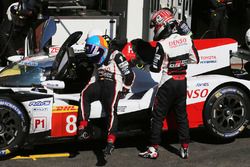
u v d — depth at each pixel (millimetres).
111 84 8938
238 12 19047
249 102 10047
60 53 9414
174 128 9812
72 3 14555
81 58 9898
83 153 9672
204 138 10547
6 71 9773
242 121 10047
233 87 9875
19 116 8977
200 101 9766
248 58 10398
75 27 14453
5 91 9125
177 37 9086
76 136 9328
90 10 16031
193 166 9070
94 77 9125
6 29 13977
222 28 16531
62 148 9945
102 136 9406
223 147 10039
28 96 9031
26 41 12555
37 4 13773
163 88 9125
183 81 9156
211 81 9781
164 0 15594
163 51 8992
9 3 16500
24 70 9656
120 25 15781
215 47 10141
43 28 11367
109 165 9070
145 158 9438
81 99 9023
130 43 10219
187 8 16031
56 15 14414
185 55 9102
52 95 9188
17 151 9672
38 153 9664
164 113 9273
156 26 9172
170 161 9305
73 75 9867
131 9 15852
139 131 9672
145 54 10180
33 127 9117
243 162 9297
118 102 9234
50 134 9219
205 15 17188
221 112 9906
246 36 10539
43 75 9555
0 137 9055
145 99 9586
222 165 9141
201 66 10039
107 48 8953
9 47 13914
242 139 10539
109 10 16438
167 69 9117
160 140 9570
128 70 8969
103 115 9328
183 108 9320
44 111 9109
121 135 9555
